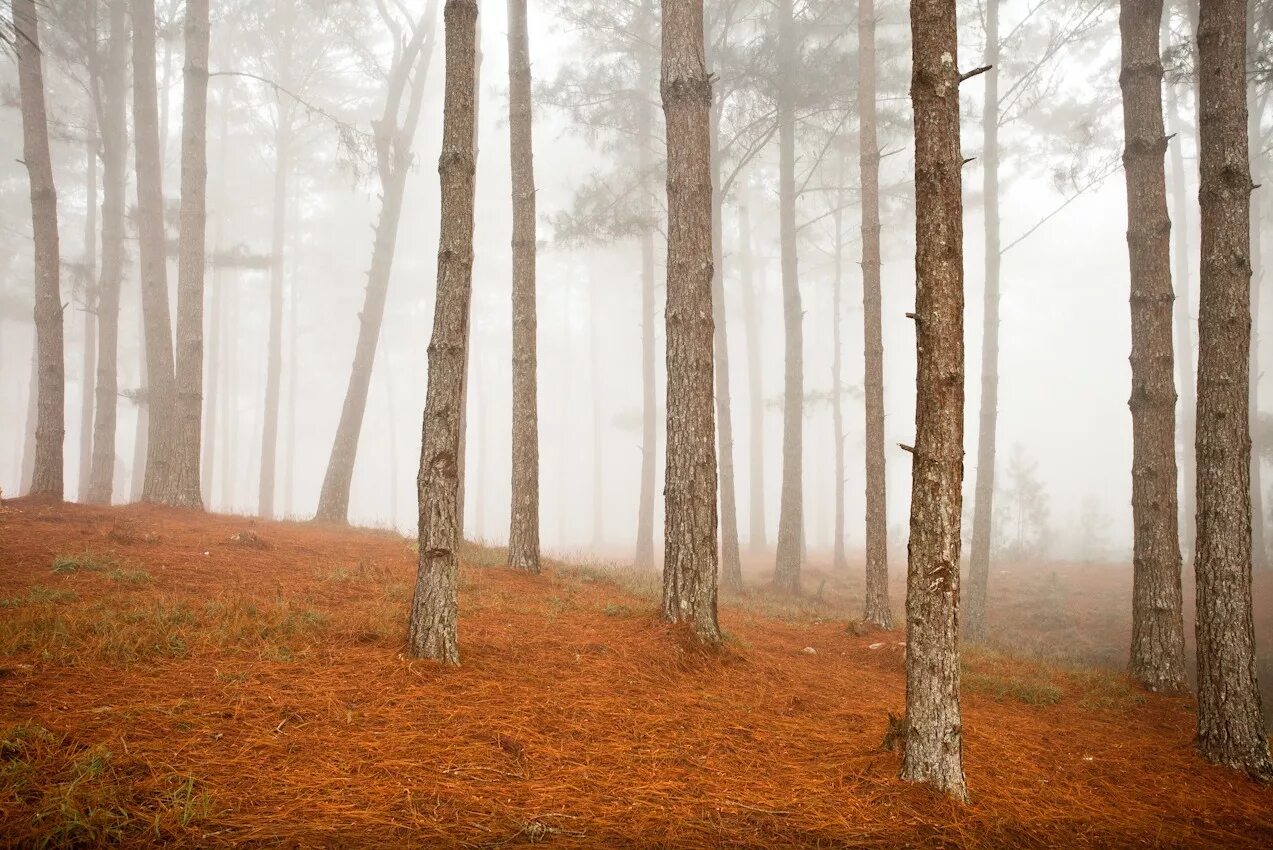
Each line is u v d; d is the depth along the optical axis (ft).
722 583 54.44
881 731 18.57
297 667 17.12
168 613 19.38
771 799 13.61
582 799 12.71
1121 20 32.53
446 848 10.61
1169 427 30.50
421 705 15.83
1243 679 20.26
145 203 52.42
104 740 12.21
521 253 38.09
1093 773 18.12
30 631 16.90
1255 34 50.31
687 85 27.27
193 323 45.78
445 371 19.45
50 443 41.27
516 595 29.17
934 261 15.64
